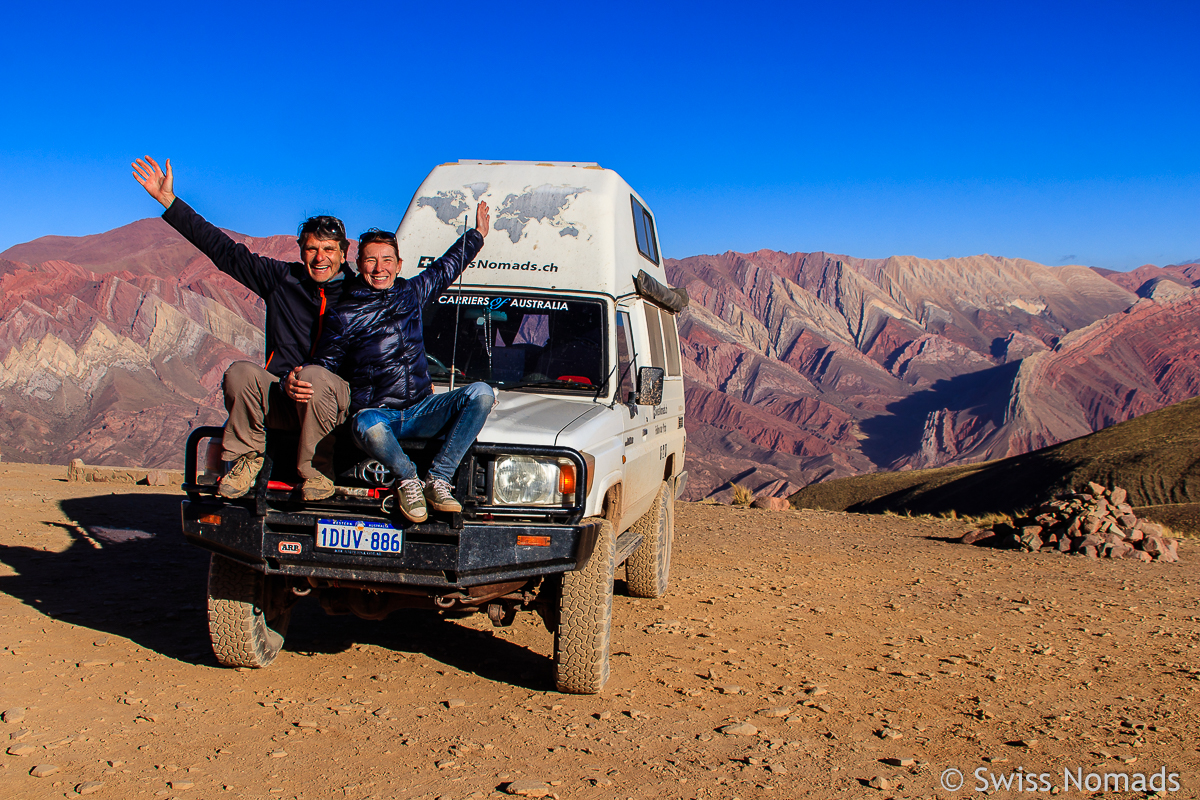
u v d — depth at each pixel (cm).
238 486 401
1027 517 1341
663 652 553
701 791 330
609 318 561
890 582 903
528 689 459
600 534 449
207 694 425
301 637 545
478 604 455
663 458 715
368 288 409
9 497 1159
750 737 398
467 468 407
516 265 583
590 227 588
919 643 623
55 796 301
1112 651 620
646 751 372
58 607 589
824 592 819
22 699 405
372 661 498
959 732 424
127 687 430
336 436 417
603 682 453
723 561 983
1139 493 7850
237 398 389
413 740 372
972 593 857
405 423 411
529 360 552
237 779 323
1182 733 431
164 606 610
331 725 387
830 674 523
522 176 621
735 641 595
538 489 418
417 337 422
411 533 405
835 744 396
